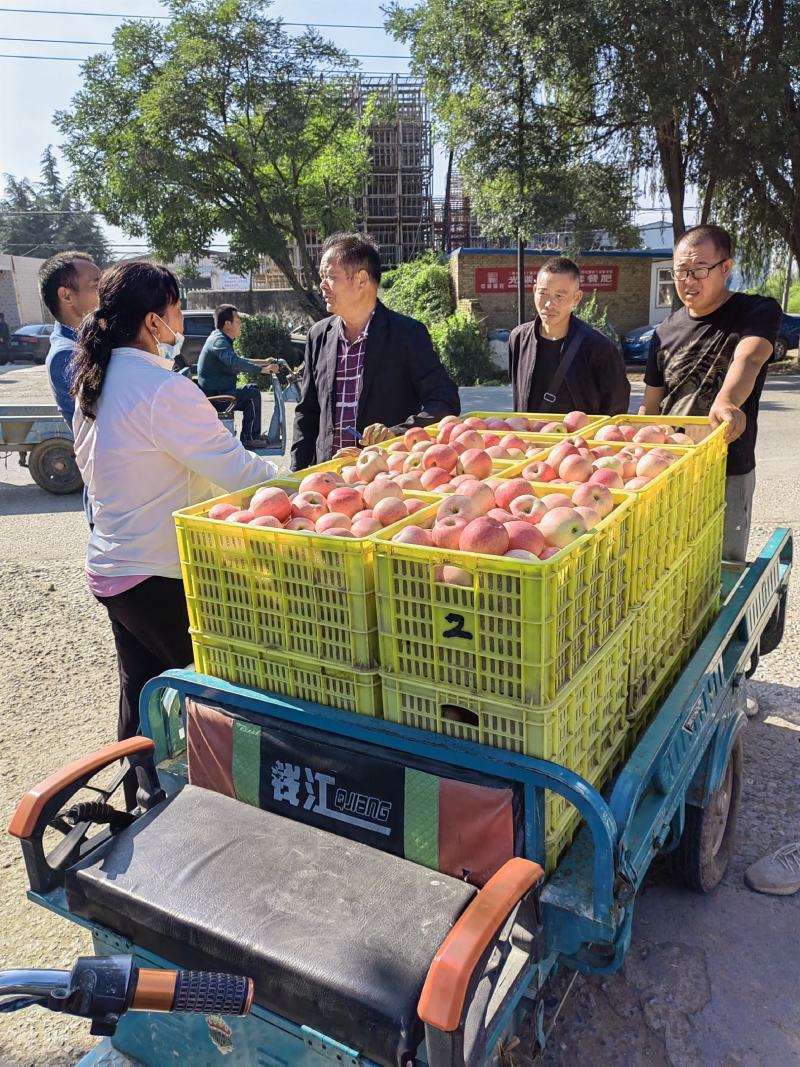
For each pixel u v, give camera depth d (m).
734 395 3.30
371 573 1.89
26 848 1.95
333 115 21.53
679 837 2.48
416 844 1.85
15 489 9.66
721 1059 2.31
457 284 23.36
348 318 3.83
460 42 15.89
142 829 2.01
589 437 3.36
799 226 16.88
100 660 5.02
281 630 2.04
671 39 13.91
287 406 14.24
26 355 29.72
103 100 20.17
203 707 2.18
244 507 2.41
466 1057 1.45
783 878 2.94
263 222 20.97
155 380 2.57
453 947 1.41
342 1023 1.51
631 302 23.92
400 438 3.37
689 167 16.89
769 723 4.02
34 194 73.69
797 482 8.35
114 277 2.63
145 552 2.73
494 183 17.42
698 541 2.76
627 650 2.19
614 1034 2.40
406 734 1.86
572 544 1.74
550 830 1.80
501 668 1.73
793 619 5.14
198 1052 1.88
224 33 19.02
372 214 35.47
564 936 1.74
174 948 1.74
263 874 1.81
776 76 14.25
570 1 14.36
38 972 1.27
